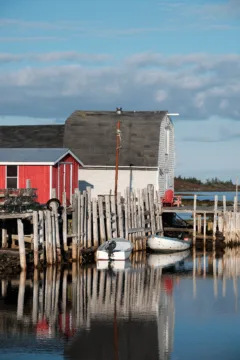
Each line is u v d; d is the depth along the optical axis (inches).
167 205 5762.8
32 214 3651.6
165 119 6102.4
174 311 2933.1
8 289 3265.3
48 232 3772.1
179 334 2581.2
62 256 3978.8
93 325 2672.2
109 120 6102.4
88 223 4291.3
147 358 2304.4
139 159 5767.7
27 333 2546.8
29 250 3772.1
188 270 4084.6
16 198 3762.3
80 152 5880.9
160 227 5344.5
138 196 4985.2
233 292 3371.1
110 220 4480.8
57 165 4571.9
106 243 4296.3
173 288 3457.2
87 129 6063.0
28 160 4480.8
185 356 2337.6
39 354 2321.6
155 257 4690.0
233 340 2511.1
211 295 3289.9
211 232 5871.1
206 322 2753.4
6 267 3659.0
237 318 2822.3
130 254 4579.2
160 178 5871.1
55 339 2481.5
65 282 3491.6
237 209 5743.1
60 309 2910.9
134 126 5984.3
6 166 4505.4
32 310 2876.5
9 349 2364.7
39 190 4483.3
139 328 2645.2
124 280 3651.6
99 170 5812.0
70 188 4830.2
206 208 5802.2
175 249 5019.7
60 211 4018.2
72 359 2274.9
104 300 3110.2
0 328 2600.9
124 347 2409.0
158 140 5851.4
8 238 4111.7
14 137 6048.2
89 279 3614.7
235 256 4835.1
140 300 3142.2
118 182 5797.2
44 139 6018.7
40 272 3695.9
